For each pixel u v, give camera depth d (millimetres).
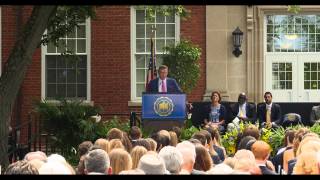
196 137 12812
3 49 25516
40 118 19672
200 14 25484
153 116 18469
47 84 25859
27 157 10164
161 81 19750
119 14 25578
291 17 25953
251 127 13984
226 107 22250
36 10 13570
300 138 12094
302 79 26078
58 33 16734
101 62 25656
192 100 25344
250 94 25562
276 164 13000
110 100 25672
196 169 10016
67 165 9055
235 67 25484
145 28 25672
